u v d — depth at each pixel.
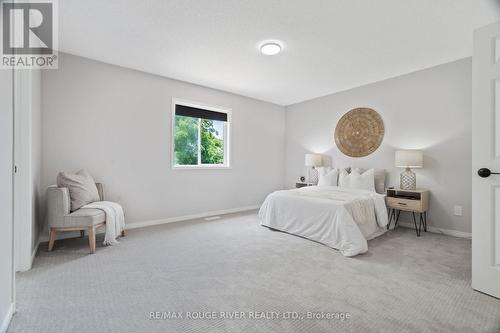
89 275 2.10
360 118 4.45
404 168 3.92
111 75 3.46
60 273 2.13
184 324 1.47
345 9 2.22
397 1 2.11
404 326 1.46
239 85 4.44
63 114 3.10
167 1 2.12
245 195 5.18
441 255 2.63
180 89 4.16
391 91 4.06
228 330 1.42
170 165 4.05
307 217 3.18
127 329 1.42
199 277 2.09
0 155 1.36
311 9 2.23
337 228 2.81
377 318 1.54
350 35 2.68
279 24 2.47
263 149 5.52
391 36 2.70
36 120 2.62
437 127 3.57
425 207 3.47
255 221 4.11
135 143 3.68
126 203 3.60
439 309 1.63
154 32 2.64
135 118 3.67
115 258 2.48
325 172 4.71
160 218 3.95
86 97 3.26
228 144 4.92
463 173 3.36
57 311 1.58
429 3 2.13
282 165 5.94
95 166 3.33
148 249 2.76
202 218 4.32
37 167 2.69
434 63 3.46
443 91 3.51
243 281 2.03
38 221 2.79
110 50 3.05
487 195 1.80
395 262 2.43
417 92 3.76
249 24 2.48
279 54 3.16
